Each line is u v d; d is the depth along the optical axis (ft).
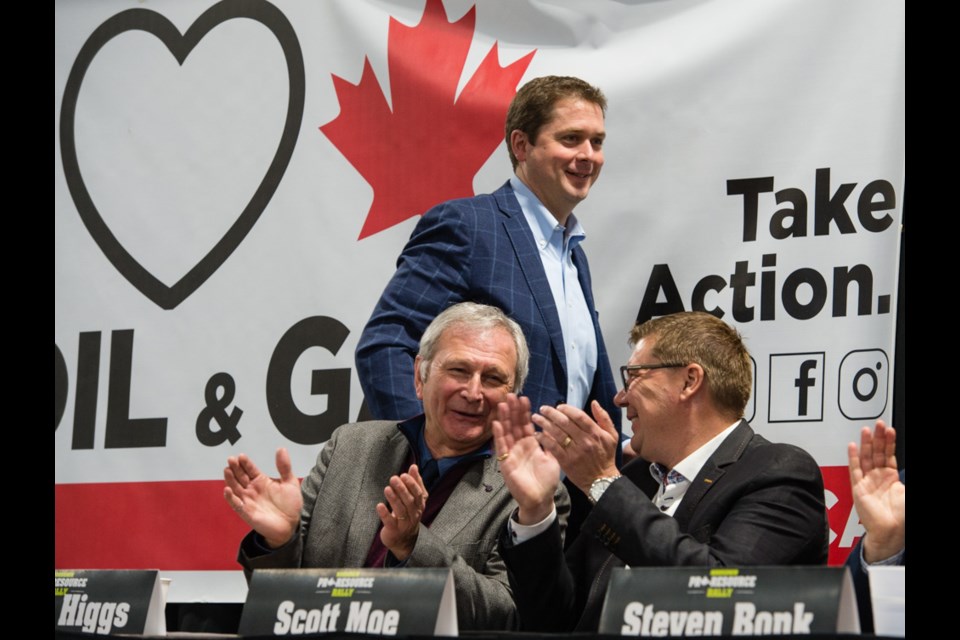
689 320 10.42
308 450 15.43
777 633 6.71
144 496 15.94
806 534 9.63
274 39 16.33
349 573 7.63
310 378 15.56
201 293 16.17
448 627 7.31
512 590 9.76
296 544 9.86
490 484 10.91
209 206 16.34
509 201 13.20
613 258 14.57
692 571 7.07
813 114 14.02
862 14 13.93
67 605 8.57
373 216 15.62
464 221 12.78
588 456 9.40
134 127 16.83
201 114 16.57
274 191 16.06
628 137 14.69
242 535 15.51
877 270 13.53
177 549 15.70
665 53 14.75
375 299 15.44
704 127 14.44
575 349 12.80
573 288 13.11
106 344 16.42
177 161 16.58
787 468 9.86
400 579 7.47
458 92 15.49
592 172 13.25
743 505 9.72
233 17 16.58
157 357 16.21
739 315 14.02
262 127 16.26
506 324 11.24
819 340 13.67
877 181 13.65
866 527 8.66
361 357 12.48
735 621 6.83
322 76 16.05
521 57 15.34
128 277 16.49
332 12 16.11
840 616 6.61
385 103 15.75
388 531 9.77
